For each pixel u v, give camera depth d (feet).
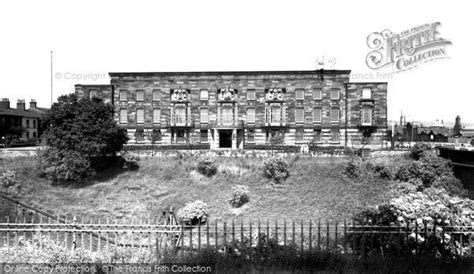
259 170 137.59
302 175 133.08
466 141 290.97
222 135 220.43
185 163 146.41
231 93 215.51
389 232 54.19
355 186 123.95
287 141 212.23
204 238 76.13
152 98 216.74
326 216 104.88
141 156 155.43
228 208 115.44
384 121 206.80
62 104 145.69
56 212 113.91
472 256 51.85
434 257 51.06
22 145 250.98
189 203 112.16
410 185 117.19
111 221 108.78
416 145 139.54
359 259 50.90
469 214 86.69
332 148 180.24
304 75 211.82
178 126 214.07
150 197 125.29
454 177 116.16
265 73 213.46
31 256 53.16
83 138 138.41
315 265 50.26
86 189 131.95
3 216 99.50
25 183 130.72
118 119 216.95
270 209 112.47
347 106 208.95
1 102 282.77
